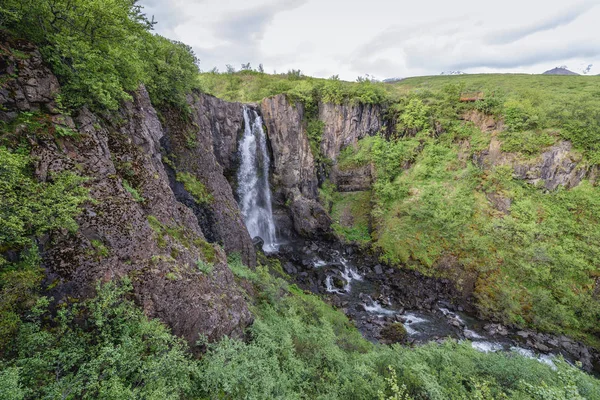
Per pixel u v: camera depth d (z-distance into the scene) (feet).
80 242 24.70
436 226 96.68
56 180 25.07
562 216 81.76
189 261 34.76
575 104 92.12
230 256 65.72
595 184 81.51
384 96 126.72
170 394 22.08
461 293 81.76
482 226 89.15
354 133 126.41
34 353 19.56
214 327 30.68
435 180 104.47
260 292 54.13
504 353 45.29
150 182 39.55
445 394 30.66
